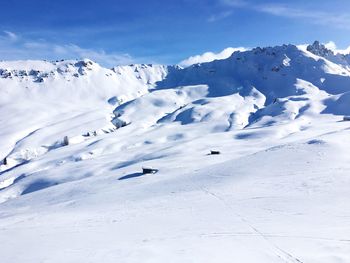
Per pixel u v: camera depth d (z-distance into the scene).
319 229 22.77
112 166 119.81
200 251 19.86
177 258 18.81
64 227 31.44
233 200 35.06
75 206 50.59
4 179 151.00
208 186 47.12
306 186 36.28
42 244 25.34
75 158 172.50
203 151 110.56
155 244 22.33
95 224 31.48
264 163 53.19
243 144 120.50
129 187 59.91
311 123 189.25
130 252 20.62
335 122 173.75
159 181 59.41
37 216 43.25
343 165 44.50
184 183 52.69
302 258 17.84
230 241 21.83
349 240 20.08
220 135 159.00
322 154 51.06
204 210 32.53
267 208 30.34
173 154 121.19
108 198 52.47
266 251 19.39
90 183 78.06
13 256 22.75
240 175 50.00
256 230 23.95
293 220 25.83
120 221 31.73
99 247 22.84
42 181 113.81
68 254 21.69
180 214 31.94
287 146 60.47
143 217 32.44
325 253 18.27
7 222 41.53
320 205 29.09
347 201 29.47
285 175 44.53
